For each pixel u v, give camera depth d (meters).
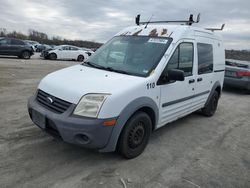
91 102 3.35
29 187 3.10
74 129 3.31
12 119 5.28
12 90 8.02
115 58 4.55
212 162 4.09
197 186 3.39
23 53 21.02
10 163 3.58
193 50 5.08
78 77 3.88
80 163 3.73
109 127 3.40
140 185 3.31
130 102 3.60
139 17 5.48
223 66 6.79
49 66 16.31
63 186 3.17
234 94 10.42
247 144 4.99
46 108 3.66
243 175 3.77
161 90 4.20
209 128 5.76
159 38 4.58
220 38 6.55
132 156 3.95
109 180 3.37
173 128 5.57
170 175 3.60
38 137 4.45
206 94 6.03
